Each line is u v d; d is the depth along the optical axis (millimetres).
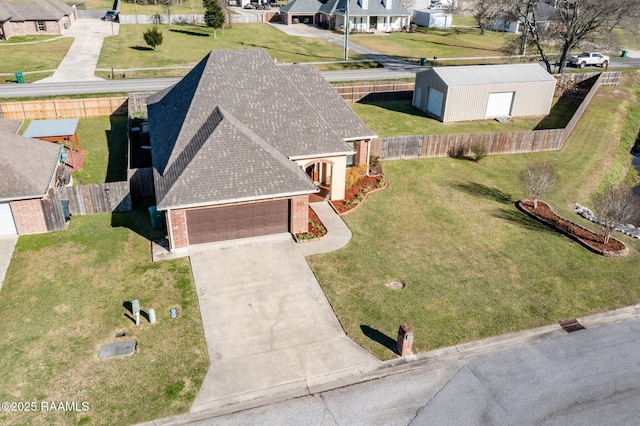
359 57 61500
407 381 15484
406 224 24734
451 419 14180
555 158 34688
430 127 39531
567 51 51656
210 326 17438
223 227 22219
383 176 29797
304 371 15719
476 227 24734
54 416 13789
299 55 61344
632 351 16984
